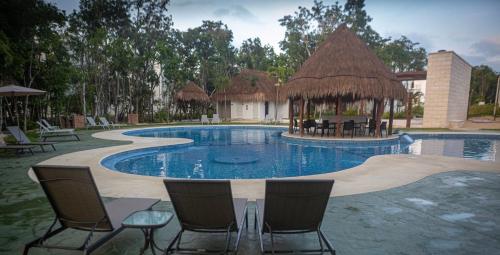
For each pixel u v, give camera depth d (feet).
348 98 55.11
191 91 89.56
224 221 8.25
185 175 24.07
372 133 48.91
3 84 48.98
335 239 9.81
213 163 28.84
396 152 35.91
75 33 67.87
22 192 15.15
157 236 10.05
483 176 18.92
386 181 17.52
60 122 59.98
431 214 12.18
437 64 61.87
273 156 32.78
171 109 92.89
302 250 8.34
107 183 16.66
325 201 7.99
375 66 42.57
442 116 62.03
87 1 74.43
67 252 8.84
